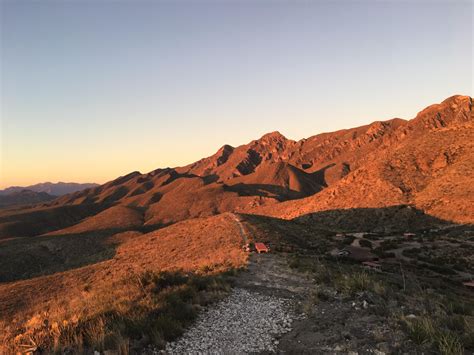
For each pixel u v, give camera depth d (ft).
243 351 28.73
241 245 150.30
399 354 26.07
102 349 26.84
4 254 450.71
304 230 251.19
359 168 476.95
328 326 33.86
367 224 310.65
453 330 31.60
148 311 35.91
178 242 222.07
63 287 154.10
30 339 28.91
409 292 54.75
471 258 156.46
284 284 58.03
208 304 43.73
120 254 245.86
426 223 269.03
